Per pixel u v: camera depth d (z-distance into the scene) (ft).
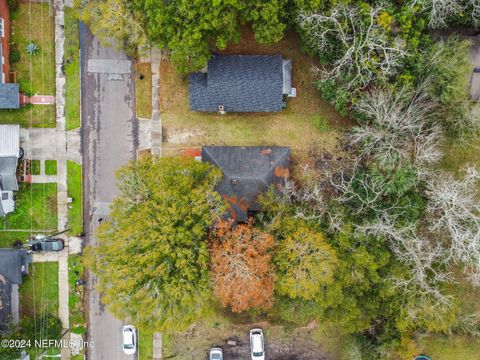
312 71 123.85
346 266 107.96
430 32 114.93
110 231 105.60
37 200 129.29
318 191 115.65
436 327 112.27
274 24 110.01
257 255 101.40
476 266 114.32
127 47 119.03
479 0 106.93
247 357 131.03
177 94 126.62
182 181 104.99
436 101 112.06
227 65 118.42
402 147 111.86
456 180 120.47
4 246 129.59
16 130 124.47
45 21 125.80
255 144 126.41
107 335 132.16
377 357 118.73
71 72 127.24
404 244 107.86
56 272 130.82
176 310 101.65
